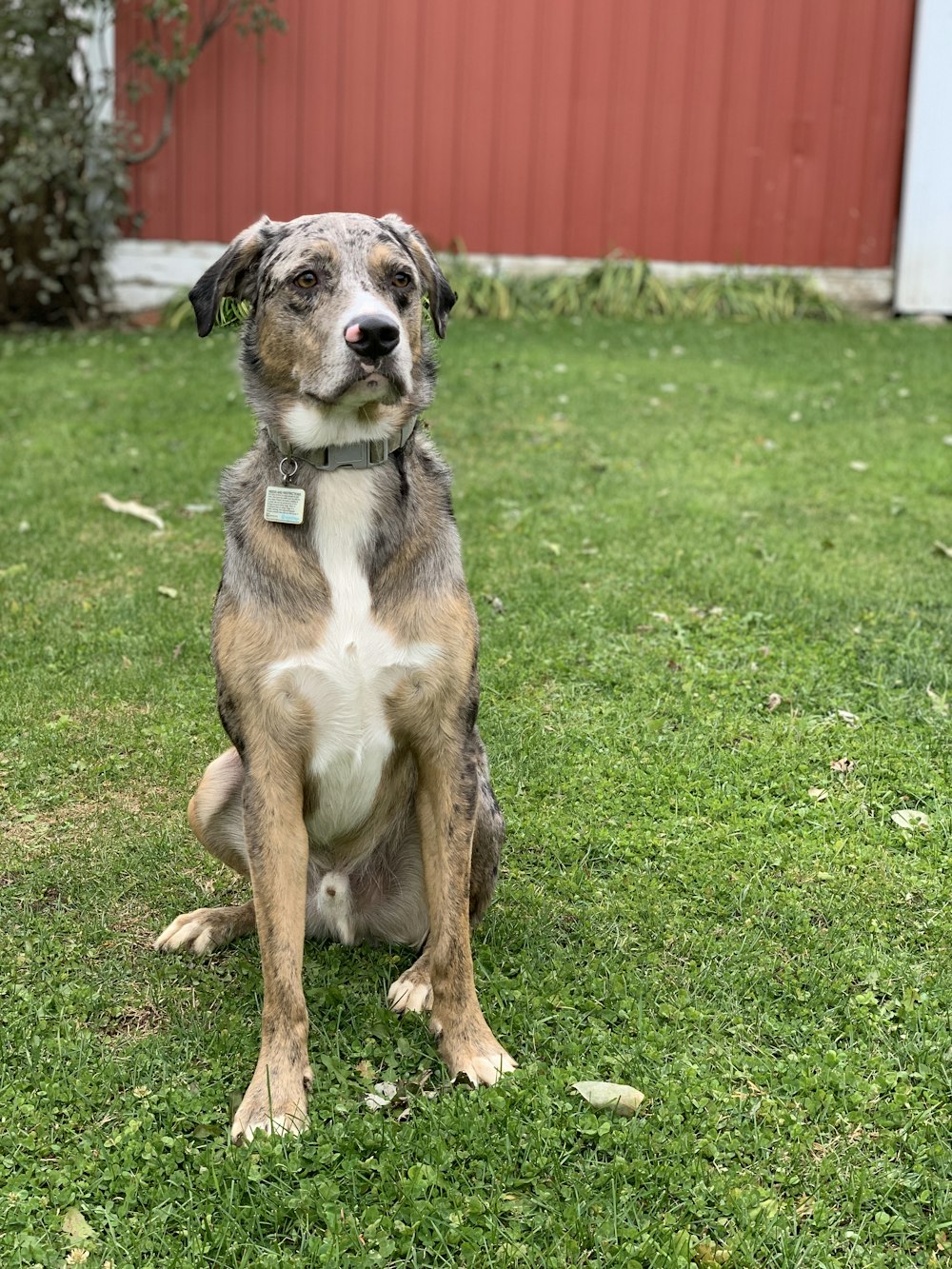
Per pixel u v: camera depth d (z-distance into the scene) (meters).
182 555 6.04
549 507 6.66
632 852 3.79
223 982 3.26
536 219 12.78
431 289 3.47
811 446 7.85
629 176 12.69
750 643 5.08
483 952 3.34
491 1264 2.36
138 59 11.19
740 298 12.47
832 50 12.30
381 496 2.99
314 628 2.93
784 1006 3.12
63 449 7.63
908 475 7.24
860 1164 2.61
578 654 5.03
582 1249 2.41
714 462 7.50
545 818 3.97
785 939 3.38
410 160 12.52
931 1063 2.88
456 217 12.73
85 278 11.93
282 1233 2.47
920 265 12.61
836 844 3.78
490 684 4.77
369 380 2.88
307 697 2.93
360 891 3.37
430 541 3.05
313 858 3.34
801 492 6.95
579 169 12.65
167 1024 3.08
